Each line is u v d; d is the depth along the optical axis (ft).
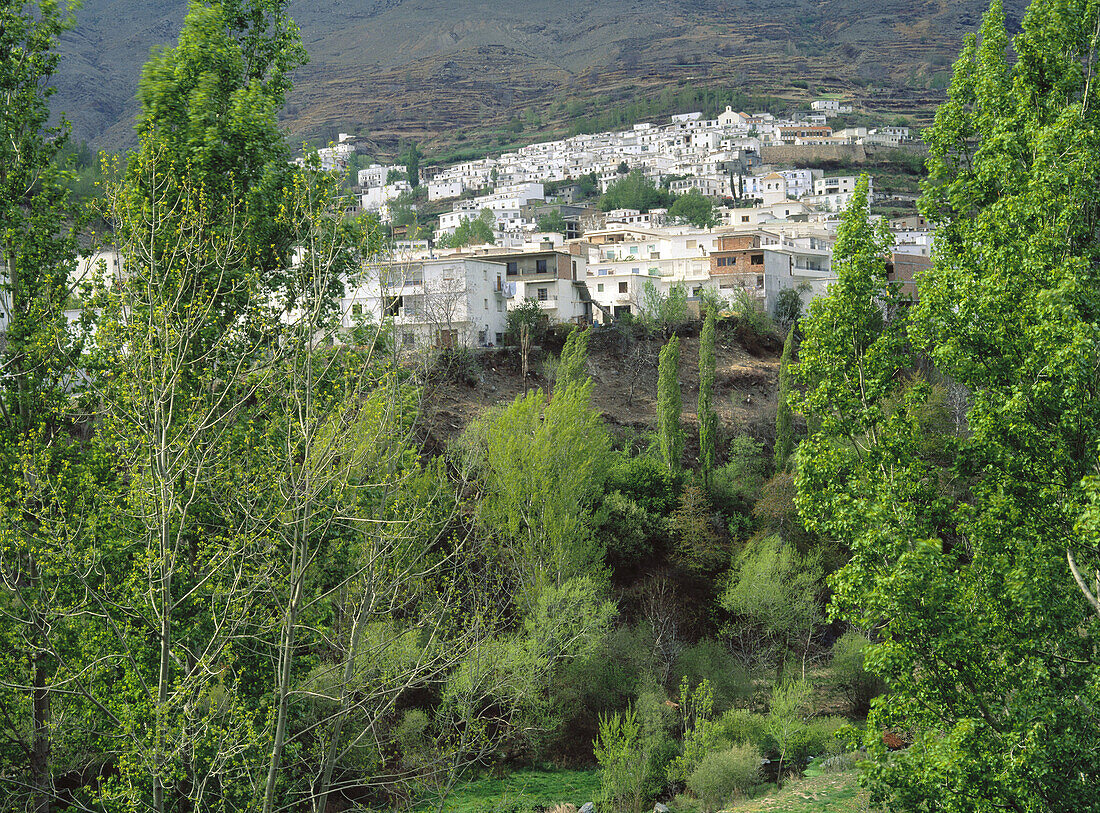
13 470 75.36
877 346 73.97
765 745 136.77
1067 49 74.74
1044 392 64.23
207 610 74.69
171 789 70.08
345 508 73.97
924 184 81.05
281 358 77.66
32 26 86.84
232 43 94.99
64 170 86.38
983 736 63.52
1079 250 69.51
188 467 72.69
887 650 67.87
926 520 71.92
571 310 289.74
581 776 128.47
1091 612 67.36
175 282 80.07
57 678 68.28
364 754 101.71
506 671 119.03
